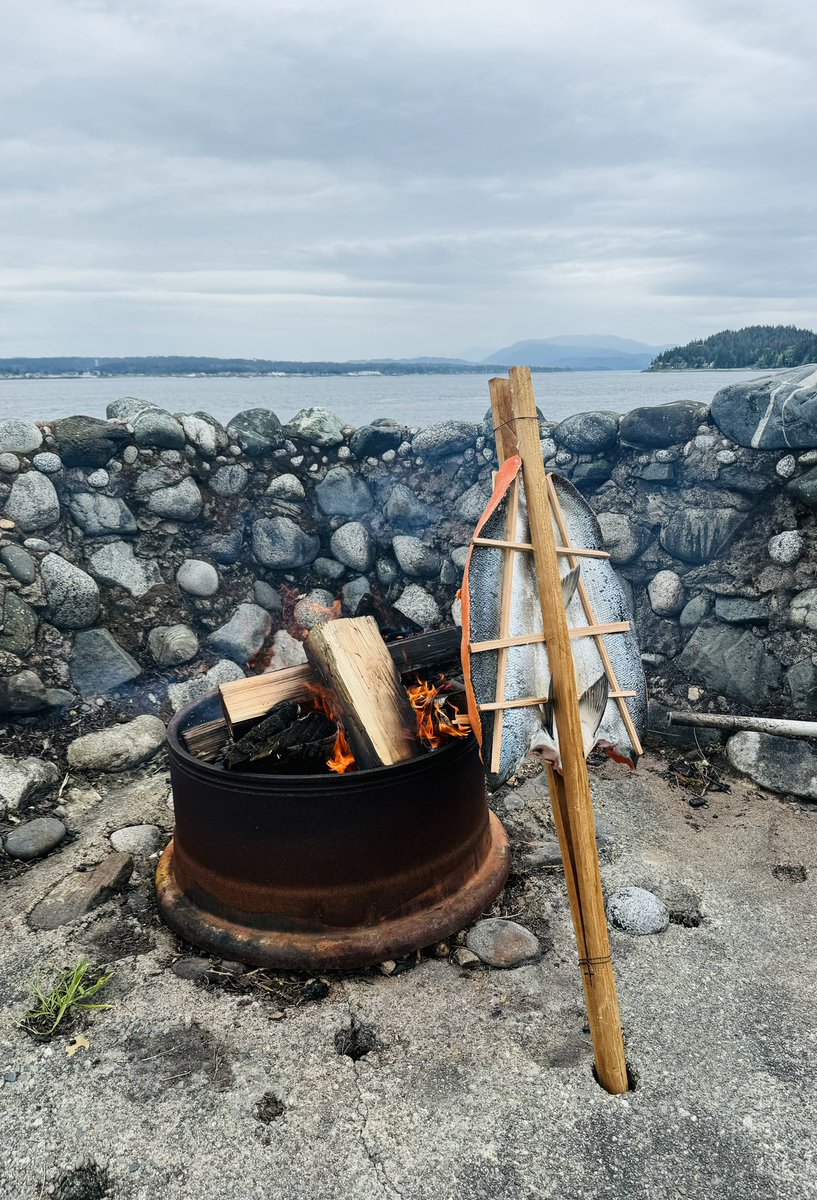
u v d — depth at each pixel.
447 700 2.48
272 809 2.15
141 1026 2.09
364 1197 1.62
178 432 4.18
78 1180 1.68
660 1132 1.75
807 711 3.45
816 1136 1.74
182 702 3.91
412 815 2.24
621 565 4.11
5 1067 1.97
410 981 2.24
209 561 4.24
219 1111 1.83
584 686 2.04
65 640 3.75
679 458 3.93
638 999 2.16
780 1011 2.11
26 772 3.27
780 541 3.60
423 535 4.57
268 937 2.26
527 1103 1.83
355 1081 1.90
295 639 4.34
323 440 4.62
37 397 15.51
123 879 2.72
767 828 3.02
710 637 3.76
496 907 2.56
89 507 3.95
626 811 3.15
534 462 1.92
